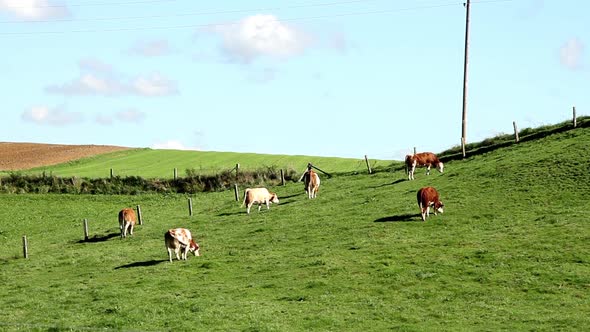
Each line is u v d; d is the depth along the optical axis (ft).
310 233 152.15
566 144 194.18
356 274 119.55
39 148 395.34
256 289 115.55
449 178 187.83
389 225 149.38
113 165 330.95
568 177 164.45
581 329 89.66
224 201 216.33
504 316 96.37
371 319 98.48
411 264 122.31
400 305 103.76
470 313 98.73
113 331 97.45
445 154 230.07
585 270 112.16
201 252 146.51
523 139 217.97
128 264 144.05
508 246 126.72
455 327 93.35
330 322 97.50
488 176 179.83
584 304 99.30
